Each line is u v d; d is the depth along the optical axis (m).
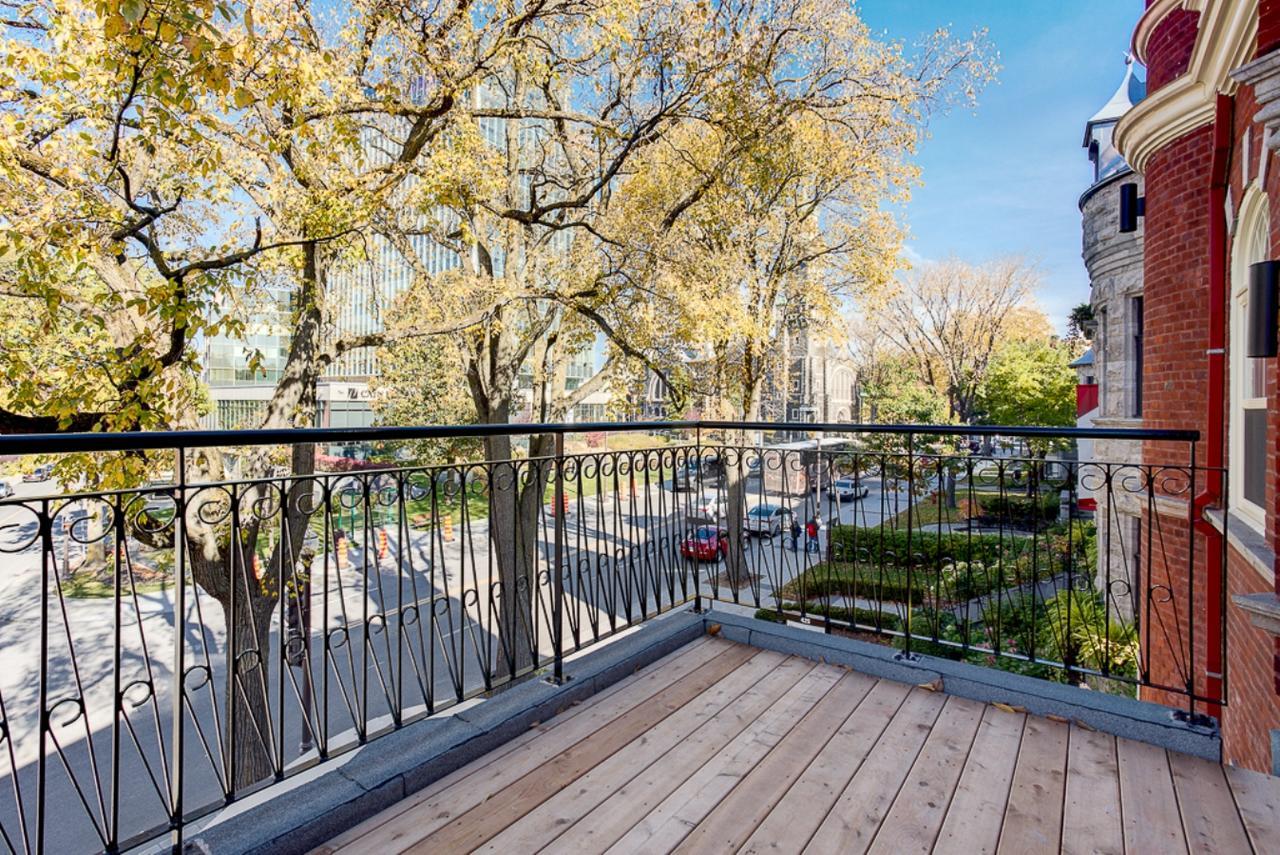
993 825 1.78
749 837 1.73
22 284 5.65
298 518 5.68
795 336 16.00
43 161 5.54
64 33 4.75
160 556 13.41
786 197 13.25
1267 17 2.22
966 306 26.91
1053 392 23.16
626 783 2.00
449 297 9.62
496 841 1.72
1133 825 1.79
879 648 2.94
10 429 6.00
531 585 2.97
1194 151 5.11
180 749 1.68
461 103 7.51
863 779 2.01
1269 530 2.70
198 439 1.61
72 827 6.94
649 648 2.94
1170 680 5.24
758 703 2.54
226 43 4.61
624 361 10.83
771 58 9.21
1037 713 2.45
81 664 10.53
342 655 9.94
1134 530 8.46
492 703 2.39
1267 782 1.99
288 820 1.71
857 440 15.92
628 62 8.64
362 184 6.56
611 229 9.99
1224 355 4.07
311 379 8.02
